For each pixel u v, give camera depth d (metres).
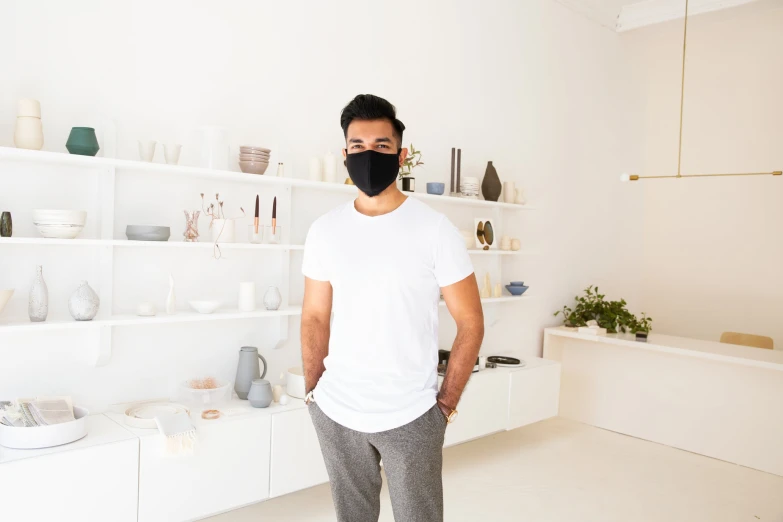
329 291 1.74
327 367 1.62
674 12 4.89
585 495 3.21
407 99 3.64
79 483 2.10
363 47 3.40
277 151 3.01
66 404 2.32
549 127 4.63
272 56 3.03
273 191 3.06
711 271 5.28
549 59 4.59
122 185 2.60
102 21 2.51
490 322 4.12
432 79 3.77
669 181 5.52
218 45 2.84
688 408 4.01
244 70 2.93
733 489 3.38
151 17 2.64
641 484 3.39
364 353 1.52
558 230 4.75
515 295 4.16
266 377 3.09
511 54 4.29
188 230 2.67
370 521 1.64
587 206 5.02
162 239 2.51
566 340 4.65
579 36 4.86
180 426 2.31
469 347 1.58
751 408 3.74
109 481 2.16
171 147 2.55
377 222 1.55
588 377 4.52
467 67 3.99
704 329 5.32
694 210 5.38
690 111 5.42
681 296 5.46
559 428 4.40
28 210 2.38
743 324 5.10
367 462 1.57
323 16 3.22
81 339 2.51
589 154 5.02
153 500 2.27
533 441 4.09
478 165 4.09
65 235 2.25
